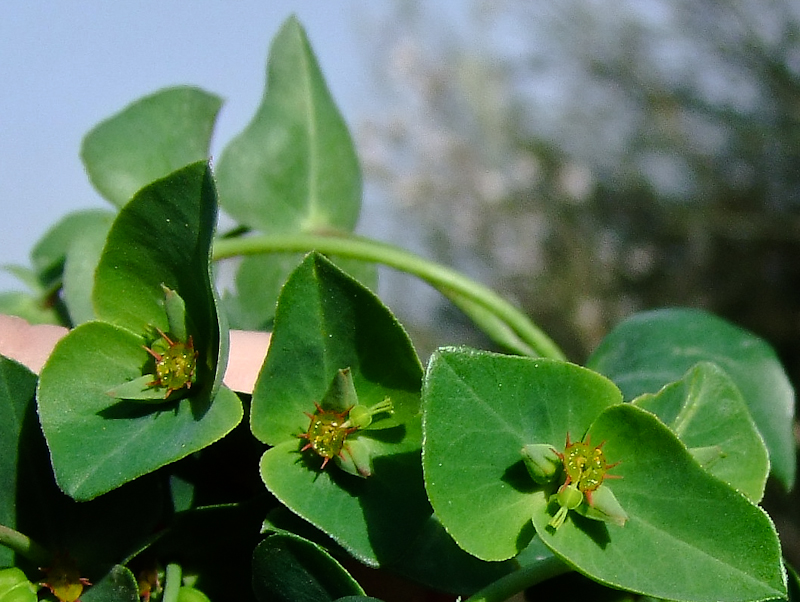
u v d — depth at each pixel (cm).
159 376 9
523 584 9
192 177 8
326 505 9
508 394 8
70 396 9
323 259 8
